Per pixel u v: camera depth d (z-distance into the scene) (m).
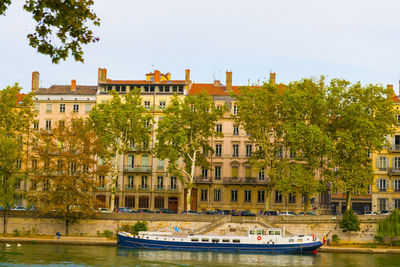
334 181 74.25
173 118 79.06
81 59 18.73
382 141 75.94
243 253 66.81
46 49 18.34
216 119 80.12
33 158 78.88
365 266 56.84
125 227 73.62
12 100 82.19
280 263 58.38
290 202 95.19
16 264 48.31
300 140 74.38
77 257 56.62
